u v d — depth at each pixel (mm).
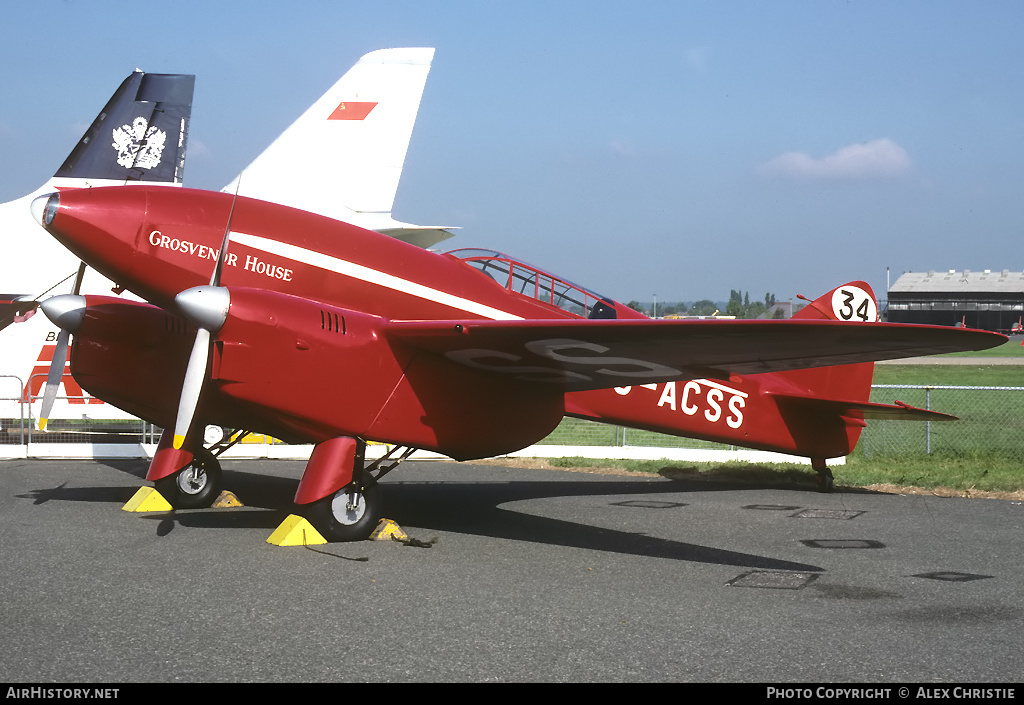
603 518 8156
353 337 6789
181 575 5555
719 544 6863
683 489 10359
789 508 8844
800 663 3943
